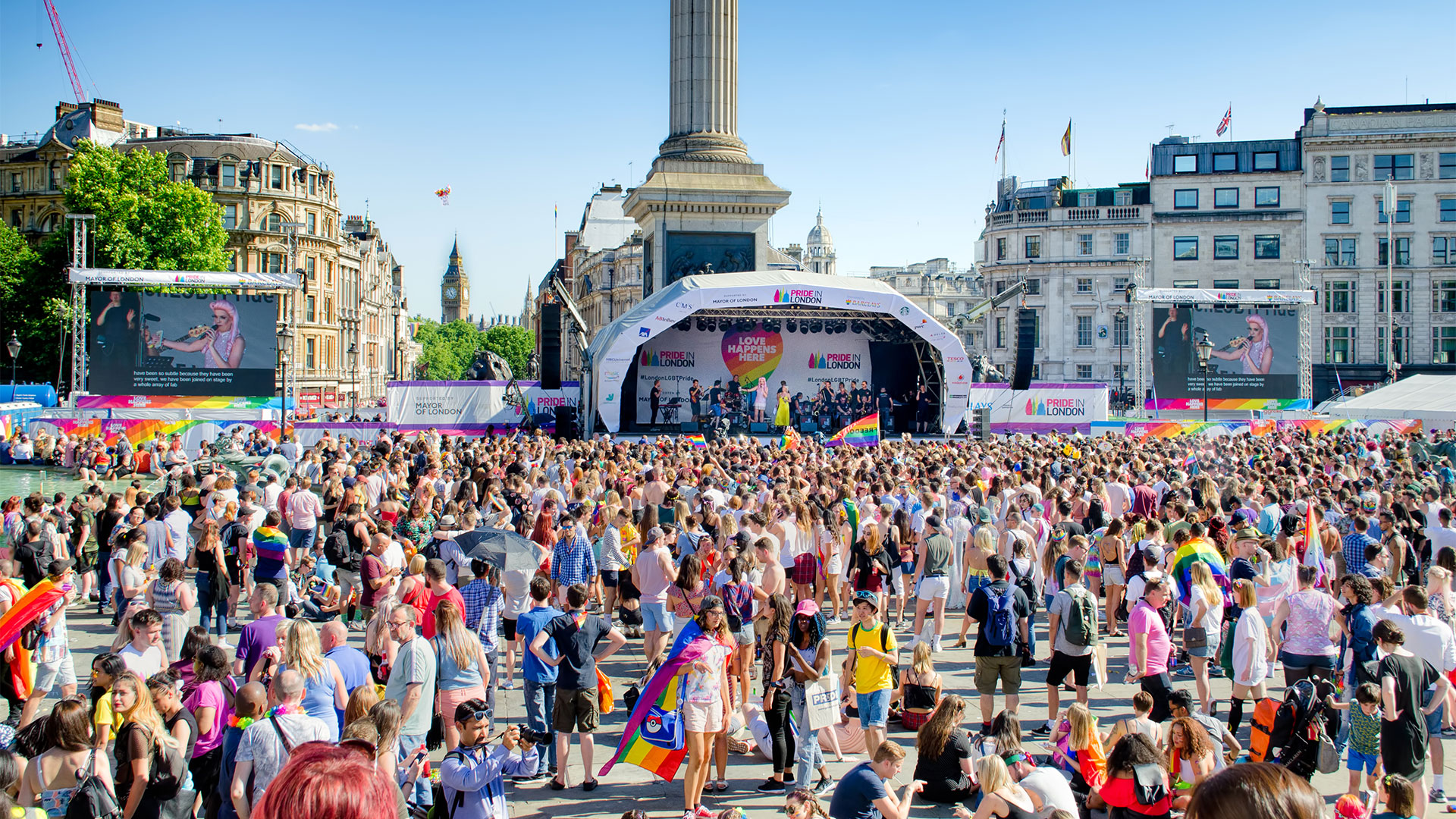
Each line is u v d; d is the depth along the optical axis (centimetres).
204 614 1530
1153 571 1117
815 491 1819
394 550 1395
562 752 1036
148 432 3944
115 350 4266
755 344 4775
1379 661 940
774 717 1027
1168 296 4850
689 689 945
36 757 745
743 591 1220
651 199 4688
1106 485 1992
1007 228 9194
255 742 725
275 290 4575
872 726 1050
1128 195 9012
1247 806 323
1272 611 1349
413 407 4497
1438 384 4328
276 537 1545
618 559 1648
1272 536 1617
